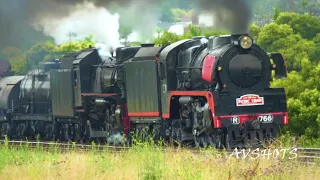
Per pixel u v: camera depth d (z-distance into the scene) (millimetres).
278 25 120625
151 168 51500
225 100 69500
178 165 54406
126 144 84312
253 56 71500
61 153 71812
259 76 71500
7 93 111250
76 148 77125
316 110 93250
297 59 113812
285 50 116000
